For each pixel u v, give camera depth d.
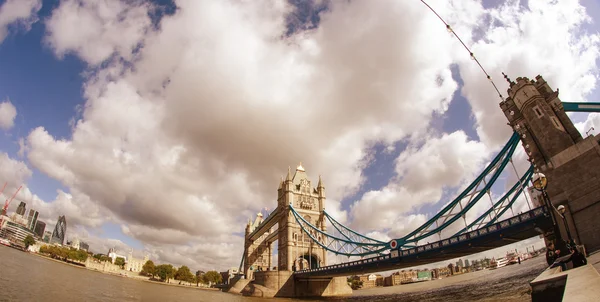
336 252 84.56
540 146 30.44
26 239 180.25
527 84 31.94
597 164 26.73
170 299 57.47
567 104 31.30
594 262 15.38
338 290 98.44
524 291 42.03
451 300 46.59
